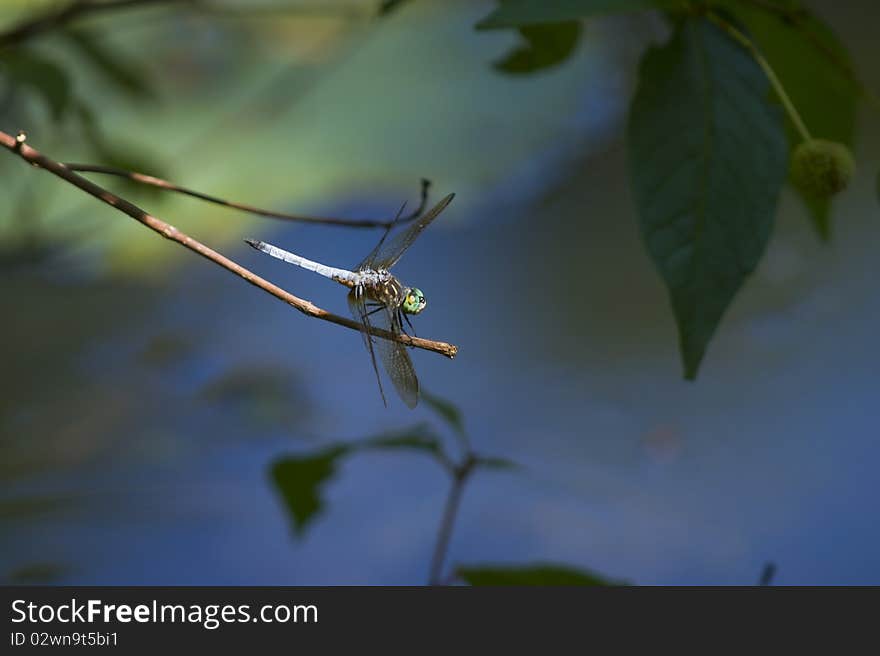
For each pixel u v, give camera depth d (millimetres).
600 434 1297
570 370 1427
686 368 1050
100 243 1730
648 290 1606
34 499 1230
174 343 1495
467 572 1088
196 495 1240
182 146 1943
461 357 1454
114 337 1507
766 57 1093
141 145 1928
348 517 1236
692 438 1286
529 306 1571
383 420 1330
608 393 1374
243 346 1495
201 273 1683
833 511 1234
